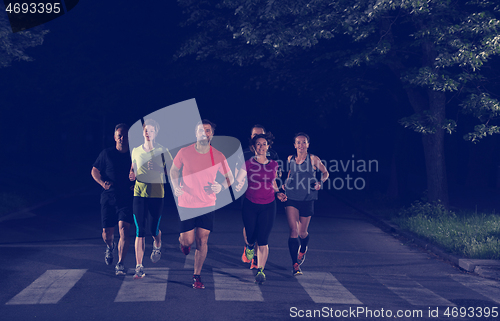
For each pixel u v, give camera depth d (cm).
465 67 1423
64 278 727
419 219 1242
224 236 1109
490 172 2367
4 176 2312
